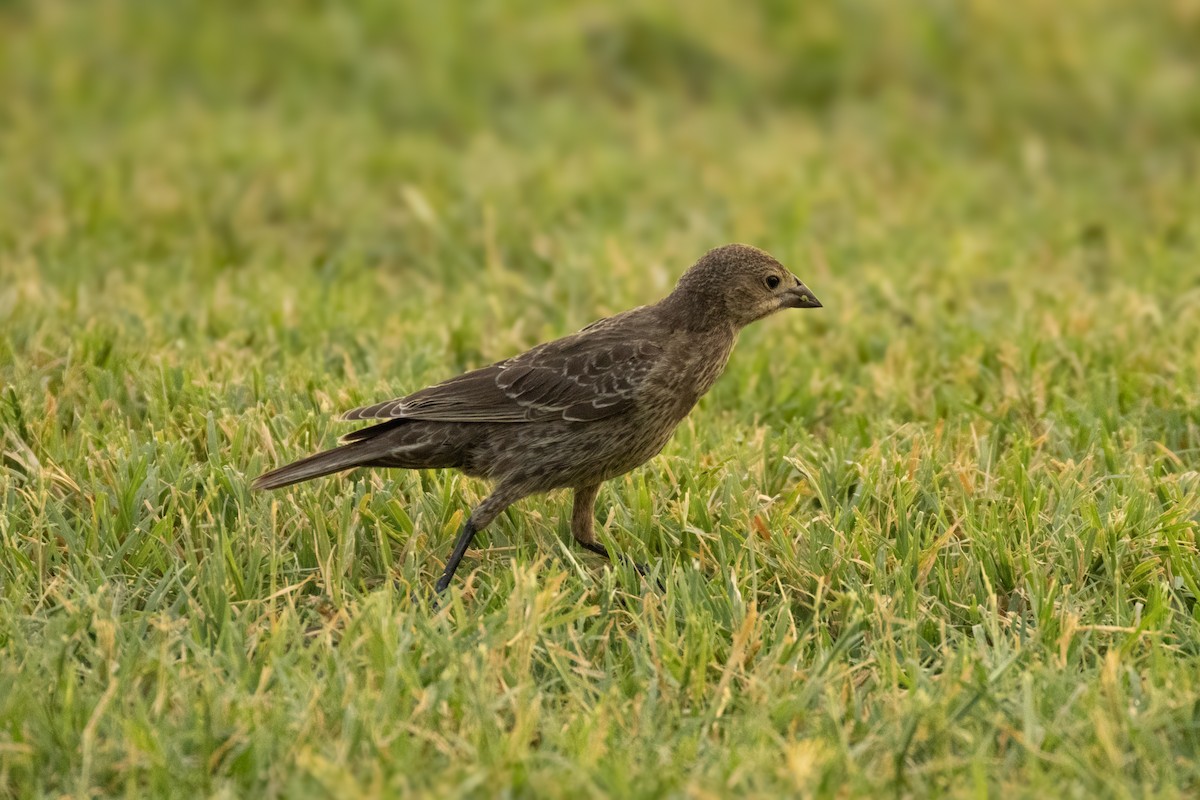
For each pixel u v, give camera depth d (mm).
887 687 8117
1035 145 20125
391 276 16250
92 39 24047
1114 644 8594
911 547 9250
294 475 9273
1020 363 12578
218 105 22609
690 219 17484
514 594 8414
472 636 8352
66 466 10250
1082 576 9203
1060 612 8758
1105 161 20547
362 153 19797
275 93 23062
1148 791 7086
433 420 9422
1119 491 10242
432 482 10492
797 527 9586
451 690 7855
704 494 10172
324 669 8070
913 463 10172
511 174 18953
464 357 13344
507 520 10211
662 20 23938
